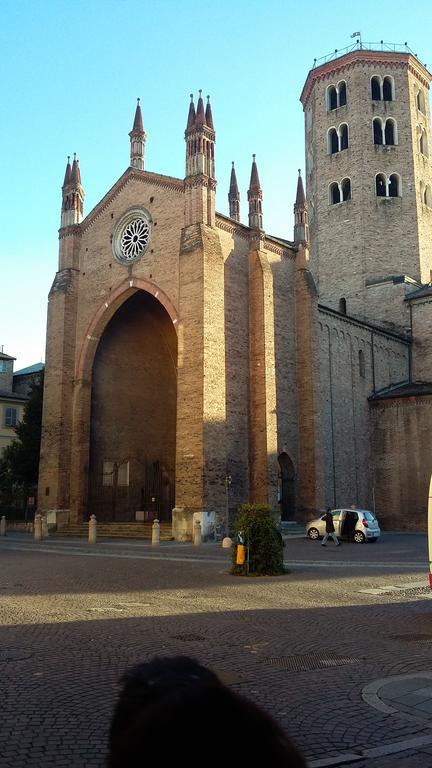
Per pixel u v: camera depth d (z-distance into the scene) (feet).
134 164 154.71
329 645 39.34
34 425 174.60
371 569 78.74
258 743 5.88
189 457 123.13
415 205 198.18
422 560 88.38
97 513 155.22
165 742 5.76
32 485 180.86
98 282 156.97
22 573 74.84
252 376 139.54
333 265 202.18
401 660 35.86
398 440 170.81
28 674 32.32
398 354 188.55
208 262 129.70
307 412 148.36
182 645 38.70
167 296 140.46
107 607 52.08
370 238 197.16
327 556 94.58
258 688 30.30
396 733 24.86
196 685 6.40
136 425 165.99
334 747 23.40
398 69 204.85
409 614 49.88
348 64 204.64
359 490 166.61
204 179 135.44
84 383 155.22
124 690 6.70
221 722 5.96
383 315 193.77
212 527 120.67
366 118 201.16
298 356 151.74
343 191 203.51
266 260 144.15
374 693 29.37
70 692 29.32
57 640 39.88
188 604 53.78
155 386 171.32
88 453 153.89
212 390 125.49
